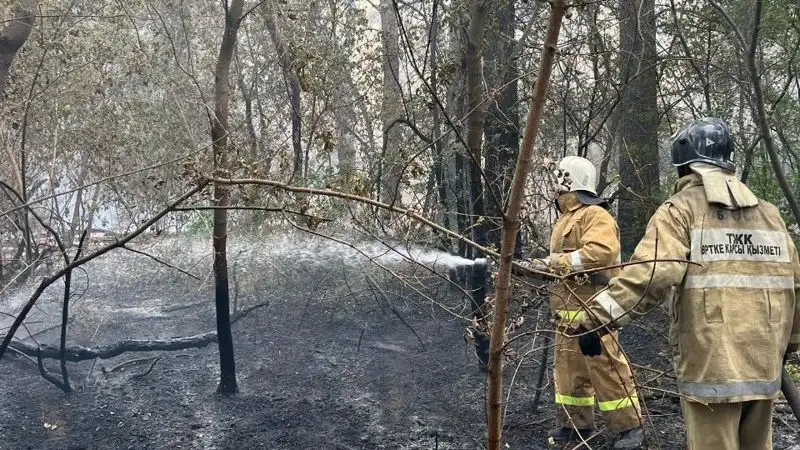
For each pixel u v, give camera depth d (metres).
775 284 2.68
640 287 2.61
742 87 4.69
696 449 2.70
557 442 3.93
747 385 2.58
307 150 4.76
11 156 5.20
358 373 5.00
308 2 5.77
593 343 2.73
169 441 3.92
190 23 6.94
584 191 3.79
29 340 5.44
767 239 2.70
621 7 5.52
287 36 5.22
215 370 5.02
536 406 4.39
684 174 2.93
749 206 2.70
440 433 4.06
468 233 5.56
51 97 5.97
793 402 2.80
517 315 2.93
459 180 6.38
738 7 4.91
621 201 6.59
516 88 5.90
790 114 5.83
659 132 6.68
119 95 7.05
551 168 3.49
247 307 6.28
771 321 2.64
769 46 5.30
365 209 4.49
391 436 4.02
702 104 5.91
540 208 4.37
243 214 6.63
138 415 4.25
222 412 4.30
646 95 6.04
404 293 6.12
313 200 4.33
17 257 6.32
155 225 6.86
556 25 1.74
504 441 3.99
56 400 4.45
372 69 6.43
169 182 7.02
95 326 5.86
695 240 2.65
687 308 2.66
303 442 3.93
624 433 3.67
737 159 6.07
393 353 5.38
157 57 6.63
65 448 3.79
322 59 4.10
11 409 4.29
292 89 5.97
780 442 3.89
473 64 4.72
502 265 2.01
